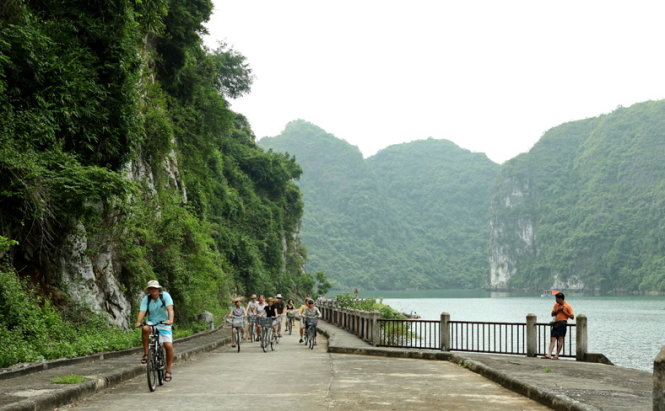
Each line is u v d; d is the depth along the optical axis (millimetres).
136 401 8062
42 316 13180
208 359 15422
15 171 13055
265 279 67875
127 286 19922
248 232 71312
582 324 14602
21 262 14406
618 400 7516
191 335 22672
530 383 8938
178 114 34094
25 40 13812
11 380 8883
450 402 8109
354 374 11484
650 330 63062
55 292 14961
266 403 7895
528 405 7949
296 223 99812
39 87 14711
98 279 17500
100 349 13453
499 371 10609
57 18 16328
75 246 16062
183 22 31391
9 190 12977
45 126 14141
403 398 8406
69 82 15188
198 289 26922
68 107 15172
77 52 16016
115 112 17016
